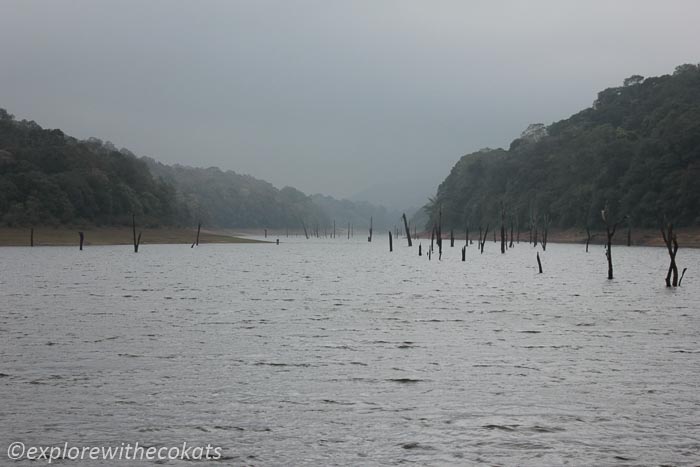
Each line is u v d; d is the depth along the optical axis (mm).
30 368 21406
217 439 15195
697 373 21344
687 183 126438
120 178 167500
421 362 22875
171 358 23219
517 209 185125
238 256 108875
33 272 64312
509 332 29594
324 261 96125
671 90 176250
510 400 18156
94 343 25906
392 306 39500
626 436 15453
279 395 18516
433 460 14141
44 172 147000
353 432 15656
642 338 28109
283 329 30062
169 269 73062
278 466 13844
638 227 139500
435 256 110250
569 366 22344
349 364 22469
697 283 55312
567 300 43094
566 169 177875
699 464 13914
